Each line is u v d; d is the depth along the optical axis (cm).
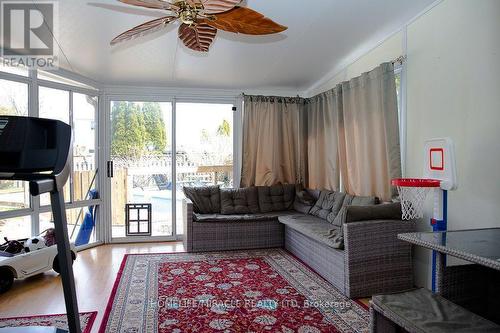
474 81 244
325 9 281
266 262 379
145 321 242
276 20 298
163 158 506
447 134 268
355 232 279
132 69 417
